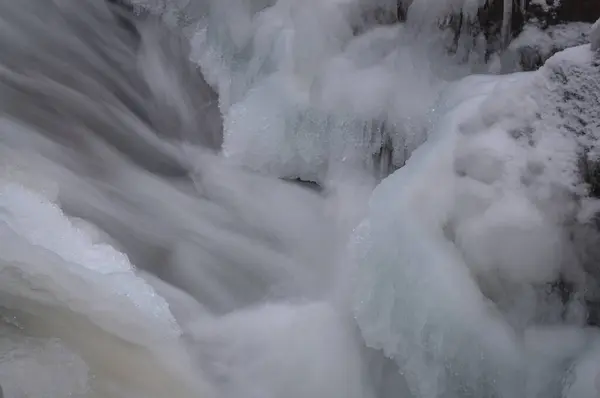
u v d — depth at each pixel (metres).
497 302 3.47
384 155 5.45
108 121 6.39
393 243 3.83
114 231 5.16
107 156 6.02
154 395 3.67
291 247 5.52
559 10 4.97
